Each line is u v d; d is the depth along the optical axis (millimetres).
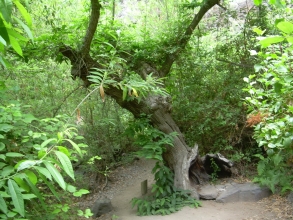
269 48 2734
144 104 6203
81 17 6051
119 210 6062
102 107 8031
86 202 6754
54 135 2785
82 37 5703
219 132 6969
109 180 8086
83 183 7152
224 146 6977
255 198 5500
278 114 2617
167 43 6766
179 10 7309
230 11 7184
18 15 4176
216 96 7055
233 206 5355
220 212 5156
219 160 6426
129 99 5660
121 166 9078
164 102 6281
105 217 5781
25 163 1264
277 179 5492
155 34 7262
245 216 4891
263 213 4910
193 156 6230
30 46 5309
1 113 2436
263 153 6703
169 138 5973
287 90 2279
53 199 3912
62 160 1308
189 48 7270
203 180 6461
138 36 7000
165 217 5172
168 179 6066
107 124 7730
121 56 6332
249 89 2891
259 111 2805
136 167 8984
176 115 7391
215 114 6941
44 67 7000
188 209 5348
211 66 7395
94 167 7473
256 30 2227
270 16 6812
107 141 8195
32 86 6738
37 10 6250
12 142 2502
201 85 7414
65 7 6980
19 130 2590
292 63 2273
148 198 5969
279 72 2330
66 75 7590
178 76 7512
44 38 5488
